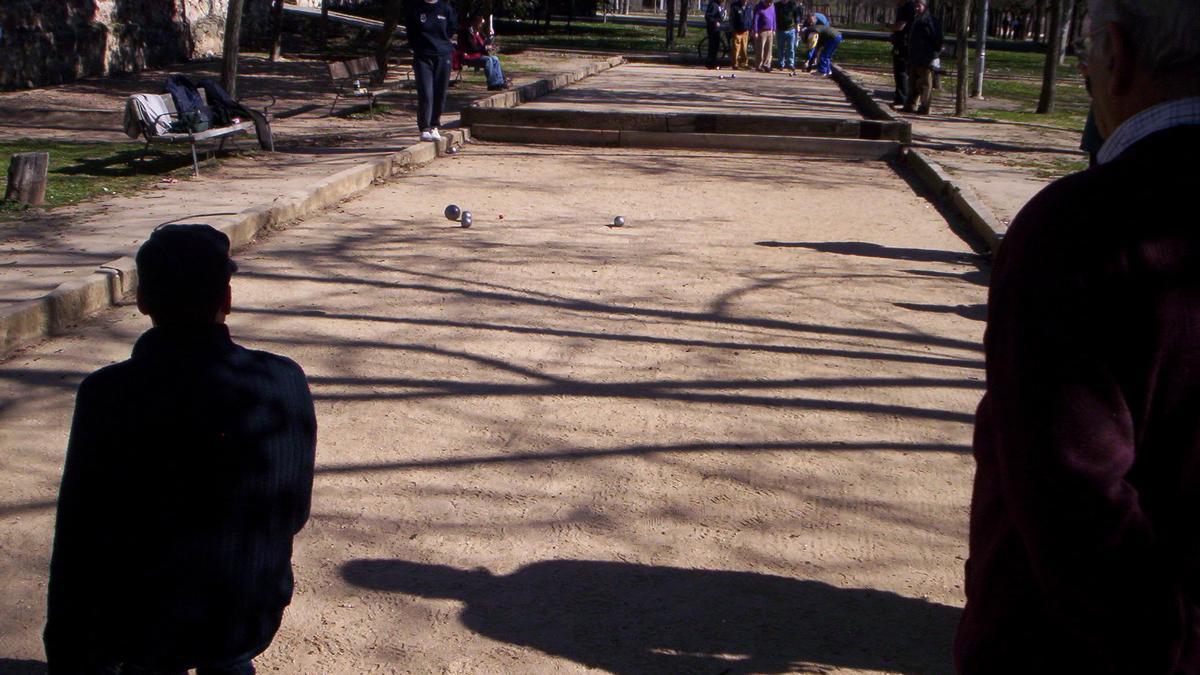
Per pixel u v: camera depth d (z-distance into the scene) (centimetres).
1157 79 154
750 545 415
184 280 238
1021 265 148
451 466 480
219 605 244
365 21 3150
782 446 508
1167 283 142
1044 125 1831
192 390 237
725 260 859
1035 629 157
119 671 258
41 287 688
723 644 351
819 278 811
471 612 367
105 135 1448
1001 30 6544
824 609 372
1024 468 143
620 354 630
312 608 368
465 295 738
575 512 440
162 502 237
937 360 634
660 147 1522
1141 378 143
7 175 1062
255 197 1009
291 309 698
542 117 1548
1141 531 139
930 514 443
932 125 1783
